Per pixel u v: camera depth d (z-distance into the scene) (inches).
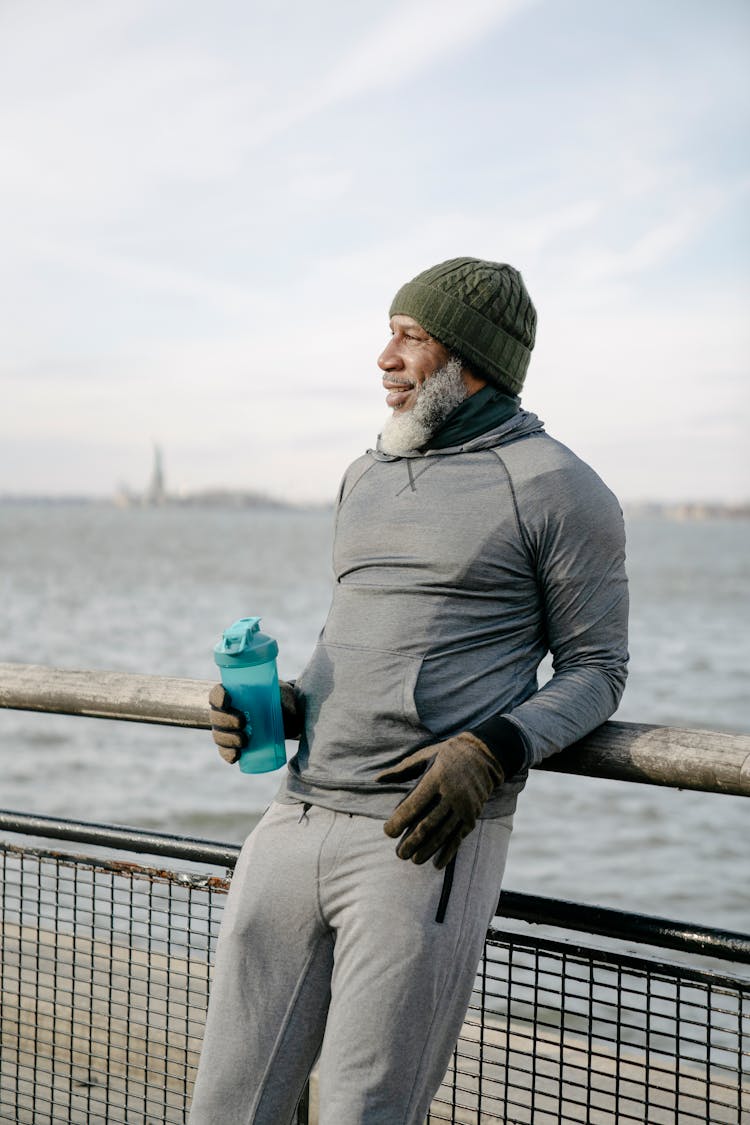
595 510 71.9
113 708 92.2
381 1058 67.6
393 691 71.6
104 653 1000.9
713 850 367.6
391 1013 67.7
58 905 94.6
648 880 335.9
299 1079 73.5
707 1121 68.6
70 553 3939.5
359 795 71.9
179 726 89.9
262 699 74.4
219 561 3501.5
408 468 77.0
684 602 2127.2
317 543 5570.9
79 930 113.3
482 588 72.4
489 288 75.7
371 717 72.0
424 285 76.6
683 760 68.4
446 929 68.5
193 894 88.3
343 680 74.2
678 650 1211.2
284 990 73.2
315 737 74.9
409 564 73.9
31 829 95.2
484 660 72.6
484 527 72.2
